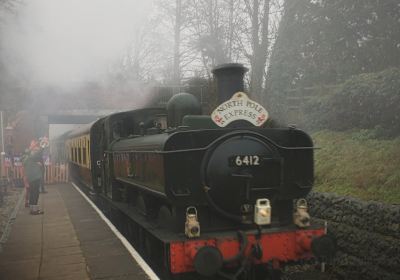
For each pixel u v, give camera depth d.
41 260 6.49
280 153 5.74
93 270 5.90
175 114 6.39
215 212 5.48
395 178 7.07
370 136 9.22
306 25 12.42
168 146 5.29
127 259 6.36
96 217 9.99
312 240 5.36
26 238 8.00
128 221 8.23
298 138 5.93
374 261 6.20
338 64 11.83
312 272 6.89
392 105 8.96
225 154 5.30
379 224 6.21
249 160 5.36
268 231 5.39
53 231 8.57
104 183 10.21
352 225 6.81
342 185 7.95
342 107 10.33
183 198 5.29
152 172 5.91
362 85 9.65
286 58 12.73
